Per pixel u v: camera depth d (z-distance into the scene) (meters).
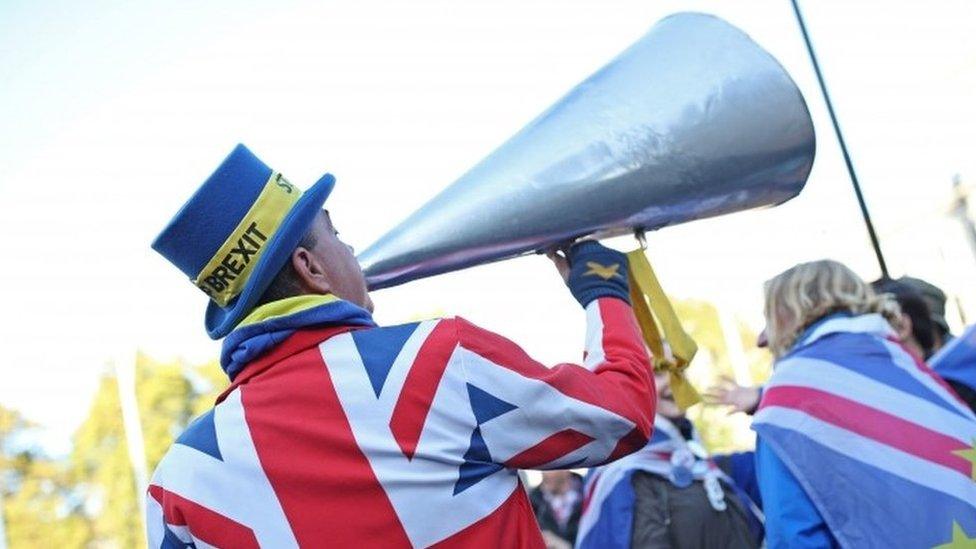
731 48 2.09
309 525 1.72
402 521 1.70
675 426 4.30
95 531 23.12
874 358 2.82
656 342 2.10
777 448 2.75
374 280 2.01
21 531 23.06
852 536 2.63
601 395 1.77
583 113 2.07
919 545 2.58
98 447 23.53
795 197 2.14
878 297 2.96
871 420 2.72
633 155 2.01
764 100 2.04
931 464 2.65
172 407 23.00
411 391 1.73
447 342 1.76
